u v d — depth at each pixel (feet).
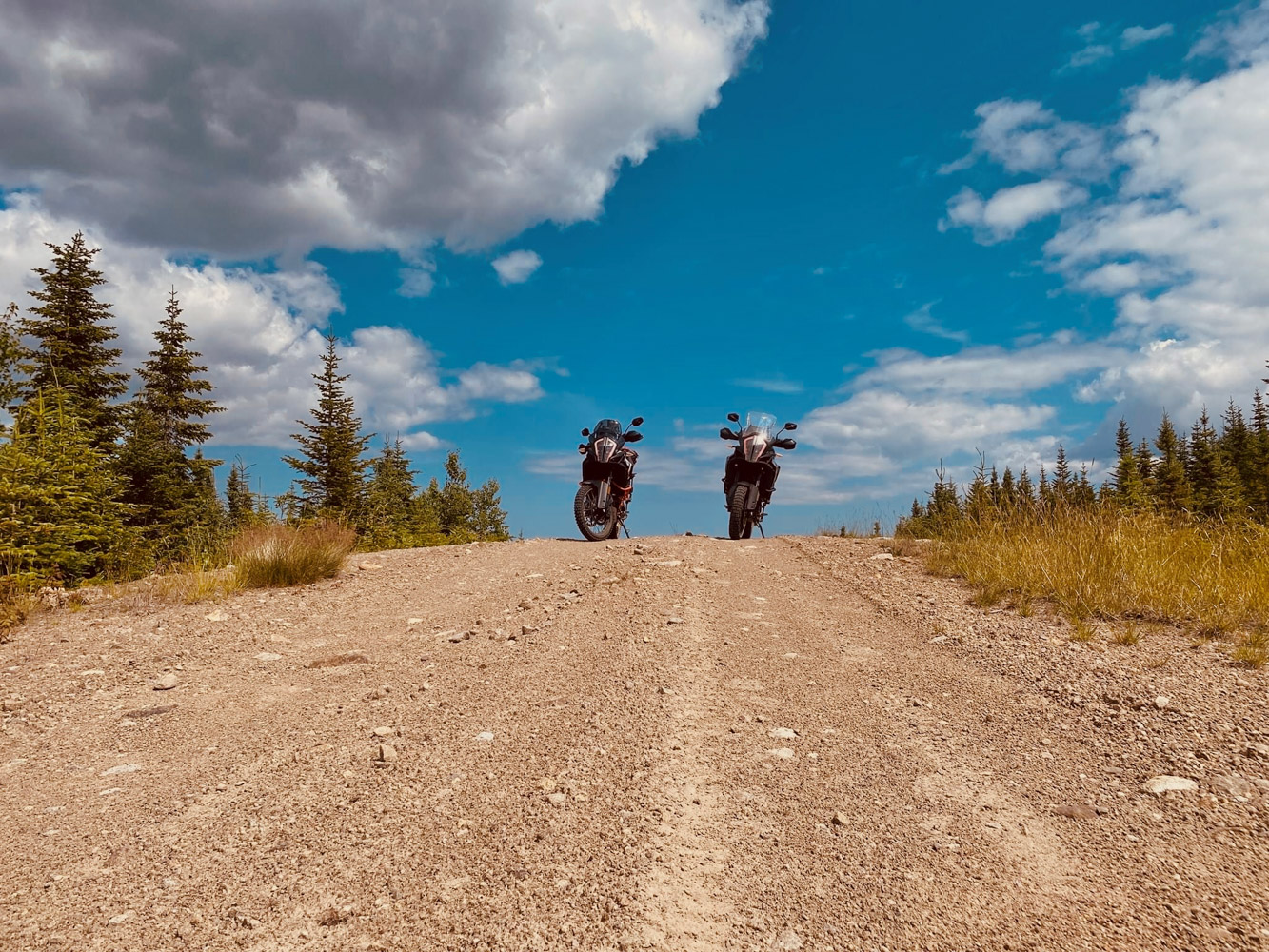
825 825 7.66
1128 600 17.19
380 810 8.13
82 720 12.16
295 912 6.18
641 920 5.92
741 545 31.53
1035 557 21.18
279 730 11.24
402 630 18.49
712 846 7.19
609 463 35.76
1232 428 140.67
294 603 21.79
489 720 11.07
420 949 5.62
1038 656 13.85
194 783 9.23
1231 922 5.95
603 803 8.11
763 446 35.60
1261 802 8.05
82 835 7.84
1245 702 10.98
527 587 23.08
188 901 6.41
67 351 56.24
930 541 29.91
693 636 15.55
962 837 7.44
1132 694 11.53
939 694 12.04
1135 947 5.62
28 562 26.30
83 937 5.89
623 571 24.17
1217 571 18.06
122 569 34.17
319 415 82.07
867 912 6.12
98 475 33.47
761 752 9.61
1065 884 6.56
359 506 80.89
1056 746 9.82
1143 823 7.72
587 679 12.83
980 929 5.89
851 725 10.62
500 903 6.21
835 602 19.80
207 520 49.85
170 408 70.64
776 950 5.59
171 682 13.99
